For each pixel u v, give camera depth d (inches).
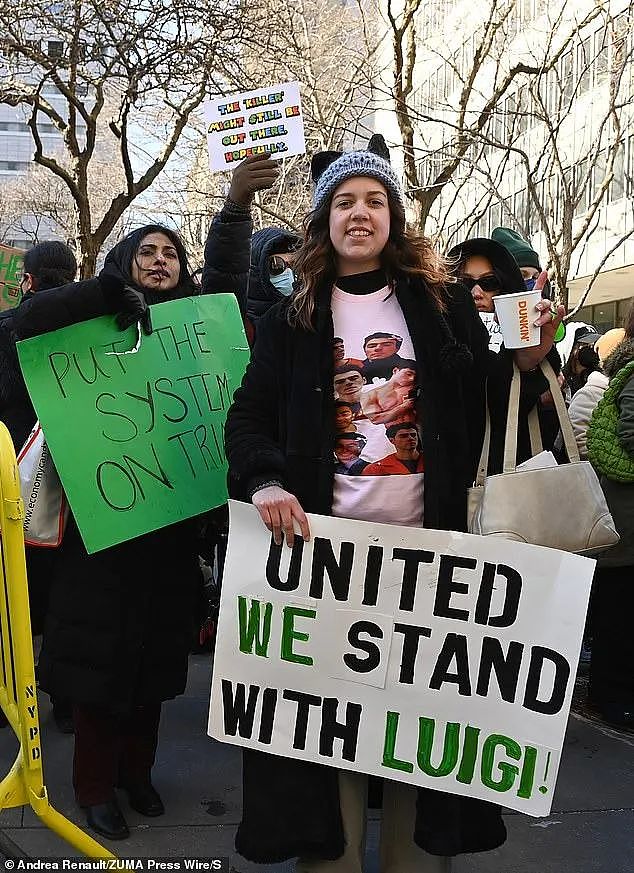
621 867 130.0
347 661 100.2
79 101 465.1
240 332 147.1
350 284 104.6
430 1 621.9
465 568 97.7
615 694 188.5
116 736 135.0
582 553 100.3
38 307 129.5
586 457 196.5
